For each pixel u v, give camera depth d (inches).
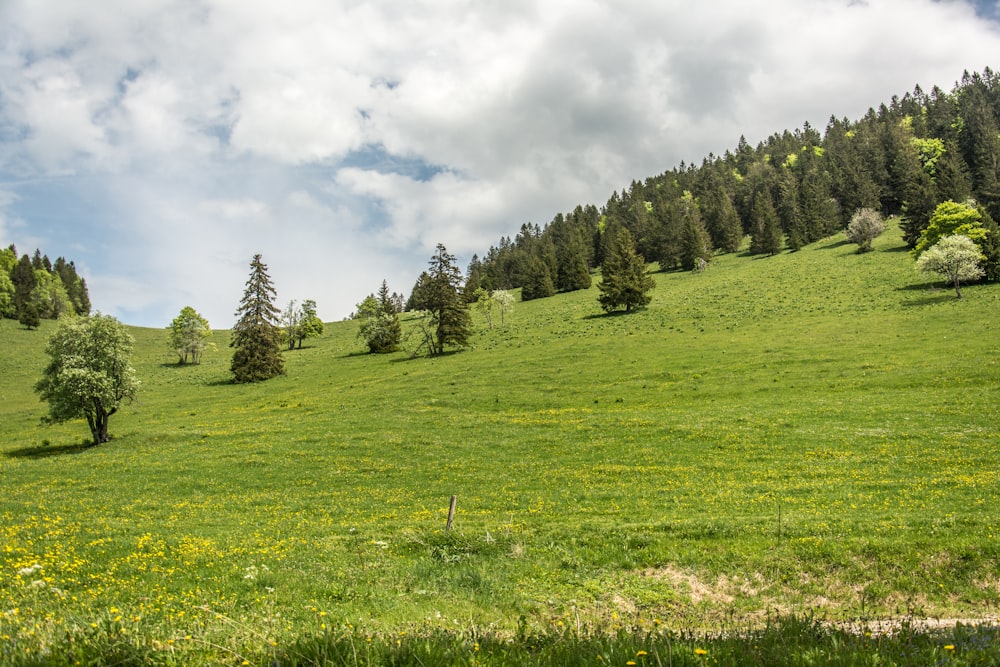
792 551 629.9
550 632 323.6
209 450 1630.2
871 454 1190.3
